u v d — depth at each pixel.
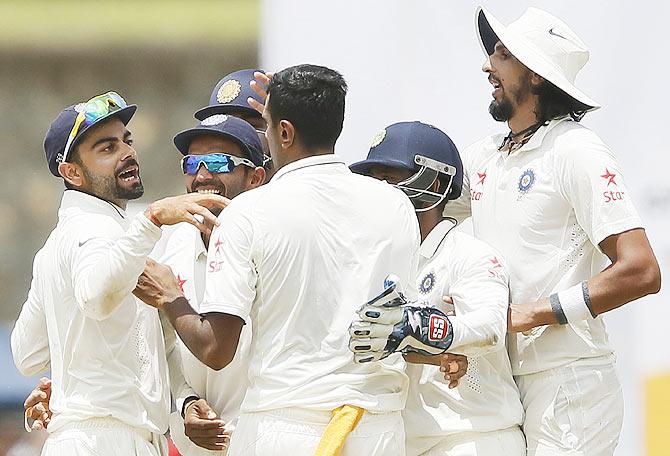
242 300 13.20
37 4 42.88
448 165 15.03
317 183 13.48
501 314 13.98
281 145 13.82
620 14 19.12
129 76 43.06
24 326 15.63
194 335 13.42
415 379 14.80
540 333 15.05
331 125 13.76
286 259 13.19
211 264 13.43
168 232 18.00
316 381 13.10
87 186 15.33
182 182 42.31
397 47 19.78
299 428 13.08
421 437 14.73
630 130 19.19
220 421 15.30
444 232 14.96
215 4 42.62
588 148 14.74
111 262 13.68
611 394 15.09
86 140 15.23
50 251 15.01
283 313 13.24
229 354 13.31
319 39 20.00
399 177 14.96
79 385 14.61
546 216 15.02
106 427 14.52
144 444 14.77
